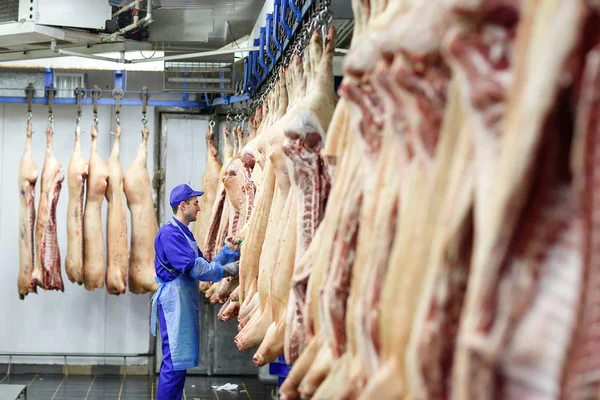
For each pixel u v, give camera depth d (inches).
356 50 72.0
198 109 307.9
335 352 80.7
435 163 56.6
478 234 46.1
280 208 125.4
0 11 248.5
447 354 51.9
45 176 275.4
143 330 301.9
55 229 275.0
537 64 41.8
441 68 58.6
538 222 44.7
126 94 305.7
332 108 108.1
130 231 308.0
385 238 65.4
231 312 182.7
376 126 74.2
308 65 121.0
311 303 88.4
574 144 43.0
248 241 142.3
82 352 299.0
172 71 268.5
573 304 43.1
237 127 245.3
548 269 44.4
